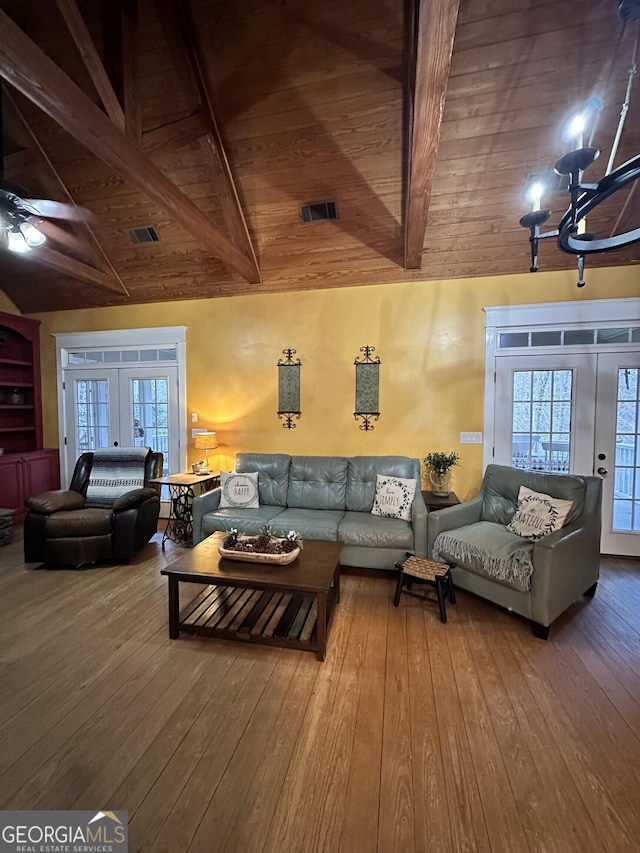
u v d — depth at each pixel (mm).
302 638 2189
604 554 3498
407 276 3799
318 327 4070
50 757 1466
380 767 1421
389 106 2746
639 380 3371
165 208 2621
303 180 3240
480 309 3691
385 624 2387
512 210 3227
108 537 3223
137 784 1360
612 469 3455
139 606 2611
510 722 1630
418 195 2443
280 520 3178
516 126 2723
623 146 2760
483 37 2328
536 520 2588
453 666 1989
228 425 4363
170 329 4473
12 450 4961
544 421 3594
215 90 2789
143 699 1765
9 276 4555
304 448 4172
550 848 1162
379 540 2945
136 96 2377
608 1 2166
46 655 2084
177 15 2479
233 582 2125
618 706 1721
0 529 3799
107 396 4773
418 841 1182
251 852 1154
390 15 2344
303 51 2547
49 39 2713
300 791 1333
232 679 1899
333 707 1713
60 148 3270
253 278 3953
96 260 4102
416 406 3869
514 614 2498
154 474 3809
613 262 3391
